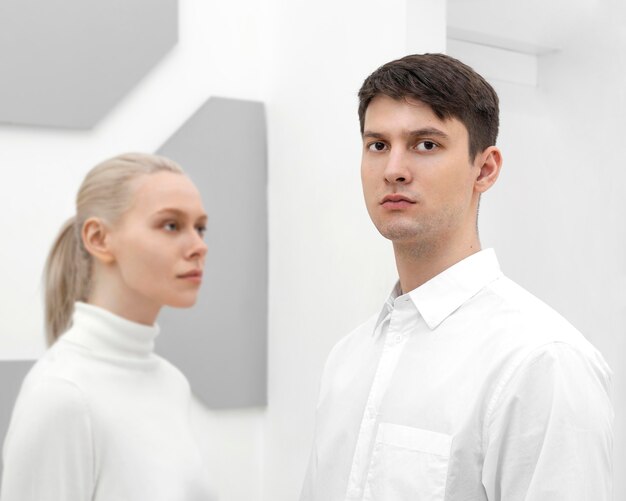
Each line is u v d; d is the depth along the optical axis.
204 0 2.18
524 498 1.01
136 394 1.05
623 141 2.11
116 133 2.04
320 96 2.05
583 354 1.04
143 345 1.07
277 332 2.24
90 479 0.97
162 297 1.00
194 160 2.14
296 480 2.12
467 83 1.12
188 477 1.06
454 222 1.14
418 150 1.12
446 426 1.08
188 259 1.01
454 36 2.07
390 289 1.79
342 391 1.28
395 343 1.21
